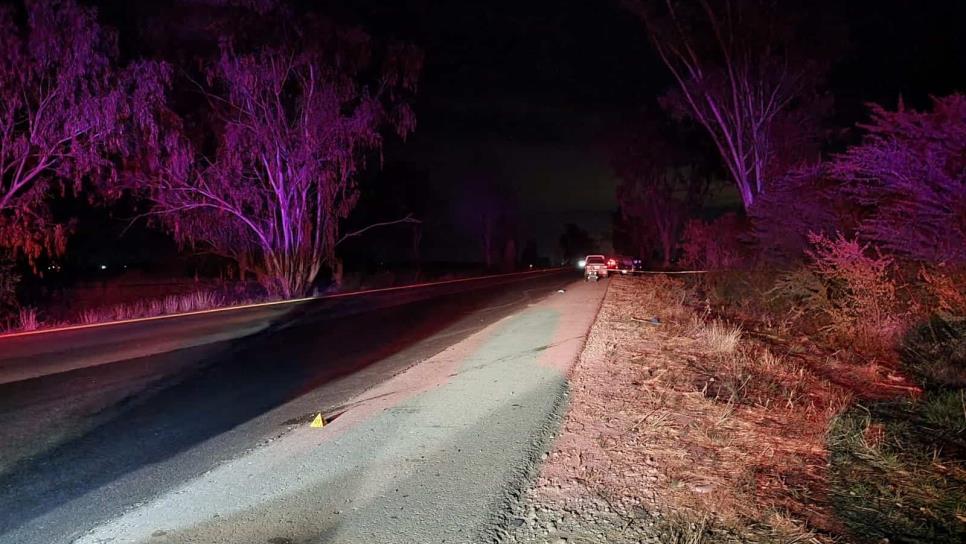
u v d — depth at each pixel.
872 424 6.07
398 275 43.06
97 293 29.64
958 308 9.77
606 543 3.96
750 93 24.81
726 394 7.02
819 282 13.52
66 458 5.95
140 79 20.30
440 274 50.19
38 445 6.33
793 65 24.38
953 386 7.92
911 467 5.08
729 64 24.45
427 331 14.03
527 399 7.25
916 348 9.89
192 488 5.16
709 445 5.47
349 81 26.77
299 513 4.59
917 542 3.91
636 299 18.86
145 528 4.47
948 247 10.62
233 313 18.94
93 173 20.75
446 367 9.48
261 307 21.02
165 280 38.41
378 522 4.39
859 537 3.96
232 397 8.22
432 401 7.41
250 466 5.61
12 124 18.77
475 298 23.48
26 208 19.12
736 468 4.97
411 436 6.15
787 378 7.96
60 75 18.55
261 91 25.77
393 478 5.13
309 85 26.28
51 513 4.77
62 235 20.45
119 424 7.04
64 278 37.72
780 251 16.44
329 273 39.19
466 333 13.47
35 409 7.68
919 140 11.23
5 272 18.98
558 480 4.91
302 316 17.64
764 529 4.03
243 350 11.76
